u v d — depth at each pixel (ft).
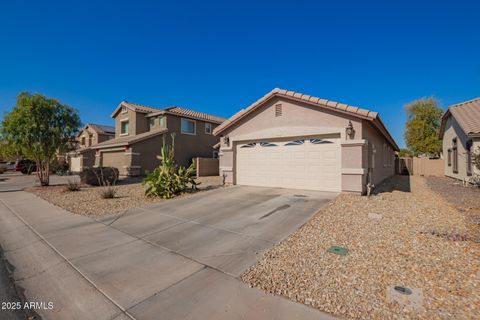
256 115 36.55
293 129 33.01
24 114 37.73
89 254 13.69
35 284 10.78
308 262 11.83
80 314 8.70
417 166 68.33
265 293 9.47
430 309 8.17
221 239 15.55
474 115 40.24
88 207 25.44
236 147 39.47
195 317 8.25
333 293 9.25
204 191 33.53
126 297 9.57
